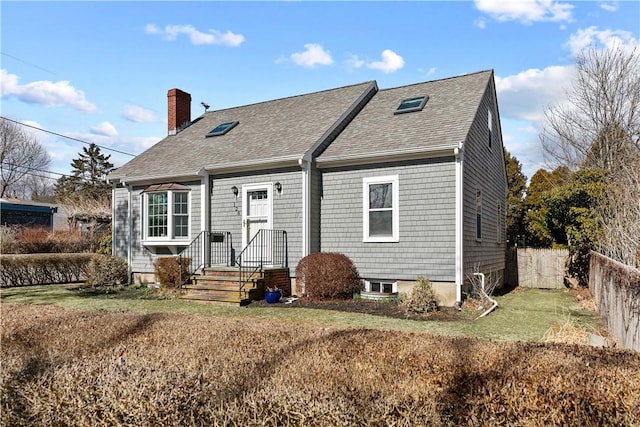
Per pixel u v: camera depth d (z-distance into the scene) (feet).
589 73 65.77
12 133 135.13
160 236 43.80
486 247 41.98
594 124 66.54
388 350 11.35
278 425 7.91
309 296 34.24
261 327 15.31
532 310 30.60
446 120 36.01
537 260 50.78
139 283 46.03
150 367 10.19
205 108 58.49
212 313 29.09
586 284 43.16
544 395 7.85
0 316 18.60
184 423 8.63
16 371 10.46
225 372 9.69
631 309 17.30
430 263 32.81
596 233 37.83
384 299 33.14
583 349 11.14
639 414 7.38
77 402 9.52
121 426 9.04
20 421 10.02
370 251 35.40
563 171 72.49
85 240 70.64
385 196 35.09
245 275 35.88
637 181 27.91
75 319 17.26
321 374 9.39
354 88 47.91
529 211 77.87
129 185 46.83
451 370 9.47
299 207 37.11
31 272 50.57
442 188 32.55
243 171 40.16
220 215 41.37
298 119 44.57
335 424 7.56
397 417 7.58
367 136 37.88
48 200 147.74
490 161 45.39
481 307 30.89
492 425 7.59
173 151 48.11
